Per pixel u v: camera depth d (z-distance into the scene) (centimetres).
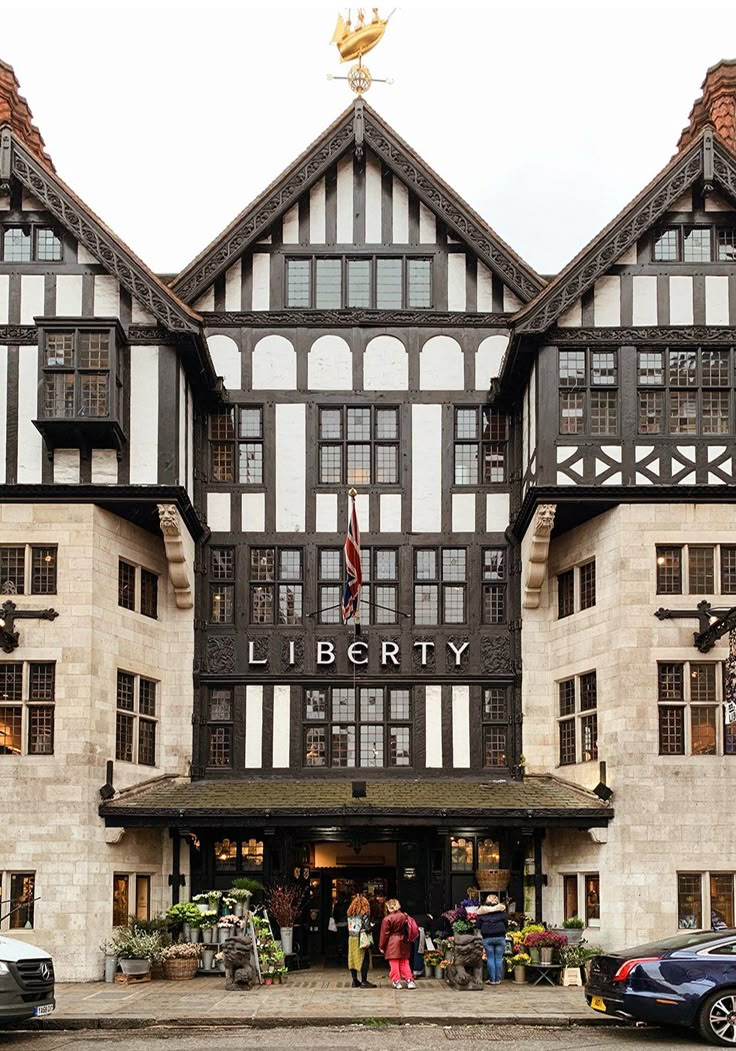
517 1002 1645
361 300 2384
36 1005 1361
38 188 2147
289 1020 1505
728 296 2152
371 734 2286
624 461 2102
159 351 2128
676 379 2133
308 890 2245
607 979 1394
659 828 1988
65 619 2034
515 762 2253
